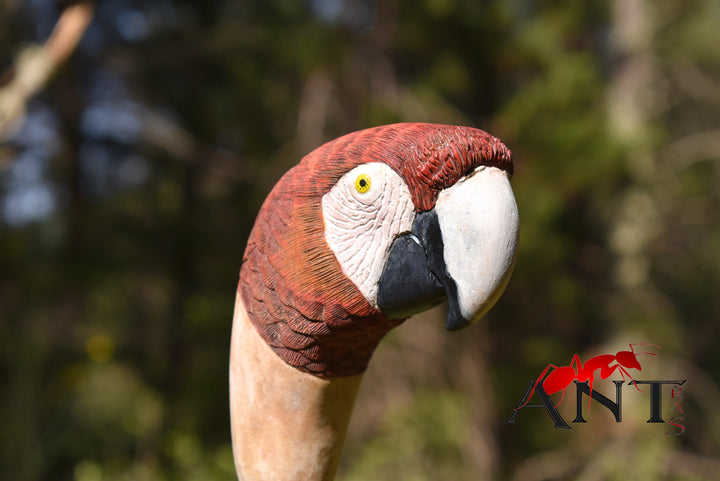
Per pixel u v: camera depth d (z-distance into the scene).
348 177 1.38
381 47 6.44
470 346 6.44
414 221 1.35
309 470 1.54
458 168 1.31
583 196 7.55
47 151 6.64
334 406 1.53
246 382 1.53
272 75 6.34
